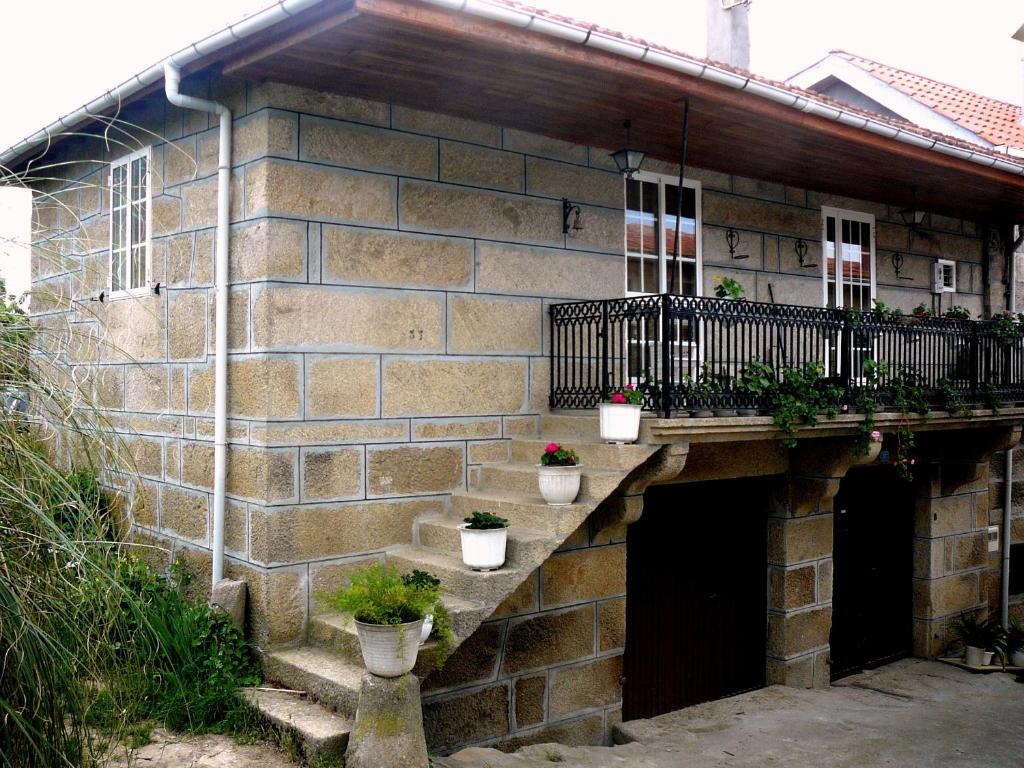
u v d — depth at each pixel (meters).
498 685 6.93
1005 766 7.40
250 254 6.24
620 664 7.71
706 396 6.78
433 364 6.87
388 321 6.63
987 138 12.20
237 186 6.40
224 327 6.44
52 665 3.33
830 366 7.90
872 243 10.55
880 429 8.54
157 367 7.37
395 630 4.91
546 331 7.57
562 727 7.32
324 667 5.68
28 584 3.31
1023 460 12.39
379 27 5.15
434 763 5.57
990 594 11.95
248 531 6.25
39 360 3.61
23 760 3.34
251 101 6.27
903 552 11.10
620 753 7.00
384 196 6.63
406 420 6.71
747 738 7.66
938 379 8.89
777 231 9.50
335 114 6.41
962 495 11.46
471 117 7.05
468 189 7.10
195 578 6.84
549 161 7.63
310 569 6.21
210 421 6.70
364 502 6.48
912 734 8.10
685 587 8.66
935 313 10.52
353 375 6.45
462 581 5.91
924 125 13.33
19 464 3.39
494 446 7.21
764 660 9.29
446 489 6.92
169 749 5.19
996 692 9.80
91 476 3.70
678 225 6.89
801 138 7.72
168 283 7.22
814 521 9.41
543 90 6.38
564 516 6.13
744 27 11.69
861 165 8.72
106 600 3.52
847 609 10.40
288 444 6.14
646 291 8.38
